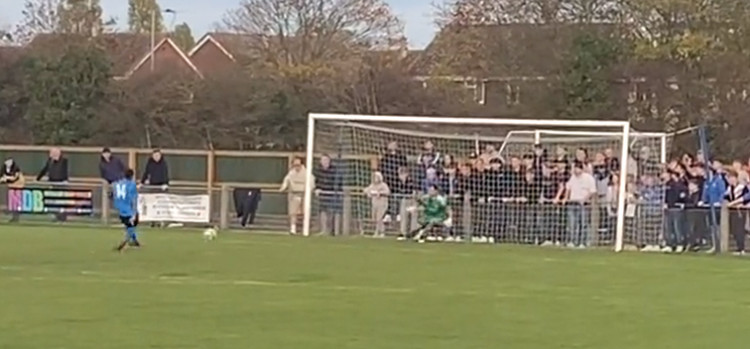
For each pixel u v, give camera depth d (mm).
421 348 12969
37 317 14961
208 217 32594
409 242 28922
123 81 52344
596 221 28875
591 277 21094
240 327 14289
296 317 15219
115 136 50875
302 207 31562
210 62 76000
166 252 24719
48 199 33625
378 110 53250
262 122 51281
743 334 14266
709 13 48938
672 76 48906
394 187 30562
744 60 48250
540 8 51406
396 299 17312
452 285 19375
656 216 28453
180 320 14812
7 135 50875
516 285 19516
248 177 39062
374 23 62094
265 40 62625
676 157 40625
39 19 62500
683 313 16172
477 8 53250
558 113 49812
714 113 48344
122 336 13477
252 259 23453
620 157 30906
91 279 19500
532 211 29375
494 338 13750
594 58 49344
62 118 50406
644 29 50344
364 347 12969
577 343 13484
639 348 13180
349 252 25547
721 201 27547
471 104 52531
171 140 51250
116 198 25797
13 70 51406
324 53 61875
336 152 32531
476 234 29797
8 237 28094
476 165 29781
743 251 27484
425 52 58344
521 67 51438
